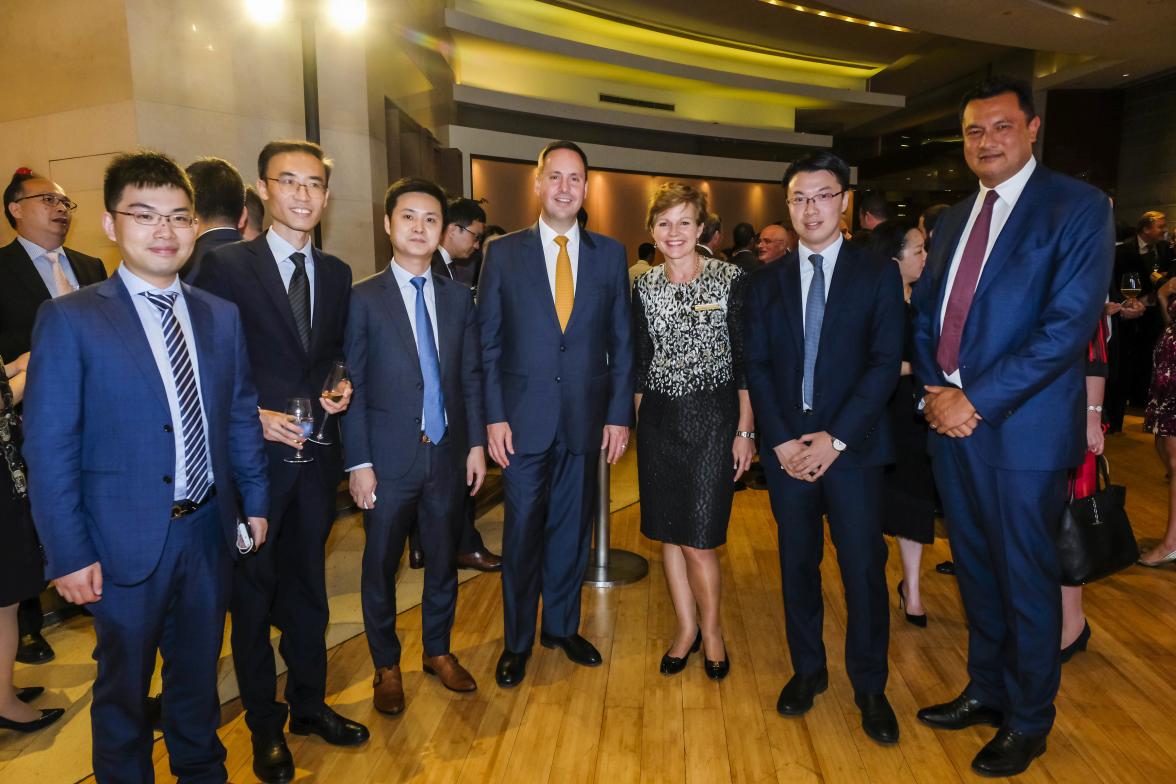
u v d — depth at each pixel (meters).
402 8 7.27
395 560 2.38
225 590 1.77
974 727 2.25
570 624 2.72
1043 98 12.04
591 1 11.48
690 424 2.45
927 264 2.23
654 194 2.45
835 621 2.99
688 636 2.63
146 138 4.58
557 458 2.59
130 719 1.61
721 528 2.47
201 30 4.82
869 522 2.16
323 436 2.09
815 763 2.09
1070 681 2.50
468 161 10.72
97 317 1.51
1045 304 1.92
